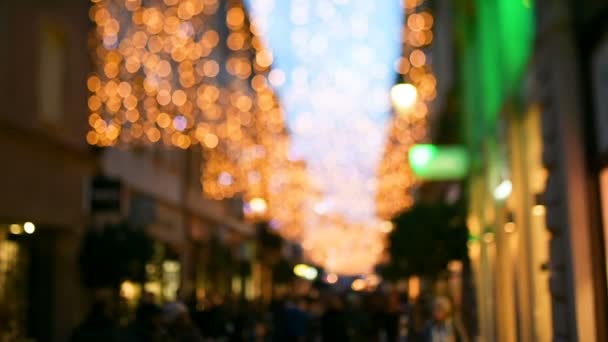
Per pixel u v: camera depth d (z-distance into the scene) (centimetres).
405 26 3753
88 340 832
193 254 4247
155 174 3362
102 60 2566
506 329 2048
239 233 5691
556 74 1248
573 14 1234
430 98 4034
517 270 1833
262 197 5350
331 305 1955
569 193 1206
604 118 1141
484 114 2447
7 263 2102
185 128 3381
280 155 5475
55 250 2295
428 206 2655
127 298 2431
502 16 1972
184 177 3975
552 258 1287
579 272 1183
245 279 5369
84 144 2441
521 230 1741
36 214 2119
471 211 2802
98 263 2236
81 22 2428
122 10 2762
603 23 1145
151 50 3083
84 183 2409
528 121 1622
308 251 8881
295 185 6238
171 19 3234
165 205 3584
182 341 1166
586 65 1233
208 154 4456
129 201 2930
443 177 2958
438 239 2592
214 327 2042
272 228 6412
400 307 2478
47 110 2209
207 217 4553
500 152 2084
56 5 2255
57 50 2284
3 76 1956
